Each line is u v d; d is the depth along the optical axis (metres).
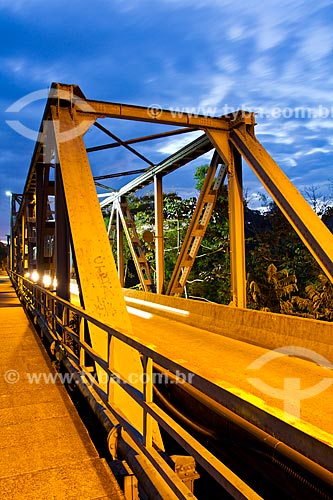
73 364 5.52
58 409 4.71
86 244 6.38
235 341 8.51
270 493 3.68
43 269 12.45
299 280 17.31
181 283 12.12
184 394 5.40
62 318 6.83
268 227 23.28
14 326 11.01
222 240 21.75
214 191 11.23
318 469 2.01
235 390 1.72
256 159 8.80
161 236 14.38
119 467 3.13
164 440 5.48
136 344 2.98
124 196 18.81
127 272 32.69
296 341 7.12
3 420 4.39
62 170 7.19
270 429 1.45
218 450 4.41
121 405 4.19
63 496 2.92
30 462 3.45
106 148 10.81
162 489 2.46
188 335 9.28
